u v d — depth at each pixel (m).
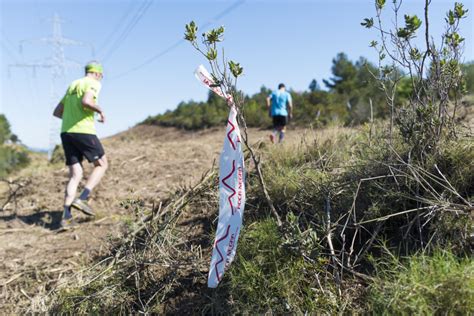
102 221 5.28
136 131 26.53
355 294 2.83
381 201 3.28
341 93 20.69
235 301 2.95
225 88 2.85
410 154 3.34
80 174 5.35
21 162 27.28
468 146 3.24
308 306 2.77
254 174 4.38
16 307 3.61
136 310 3.29
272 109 9.49
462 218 2.91
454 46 3.21
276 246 3.05
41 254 4.50
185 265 3.39
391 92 3.75
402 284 2.57
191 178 6.25
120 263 3.66
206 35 2.75
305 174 3.99
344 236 3.07
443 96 3.28
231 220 2.87
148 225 4.15
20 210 6.07
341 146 4.77
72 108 5.29
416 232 3.09
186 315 3.13
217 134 18.45
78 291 3.42
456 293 2.40
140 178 6.85
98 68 5.48
